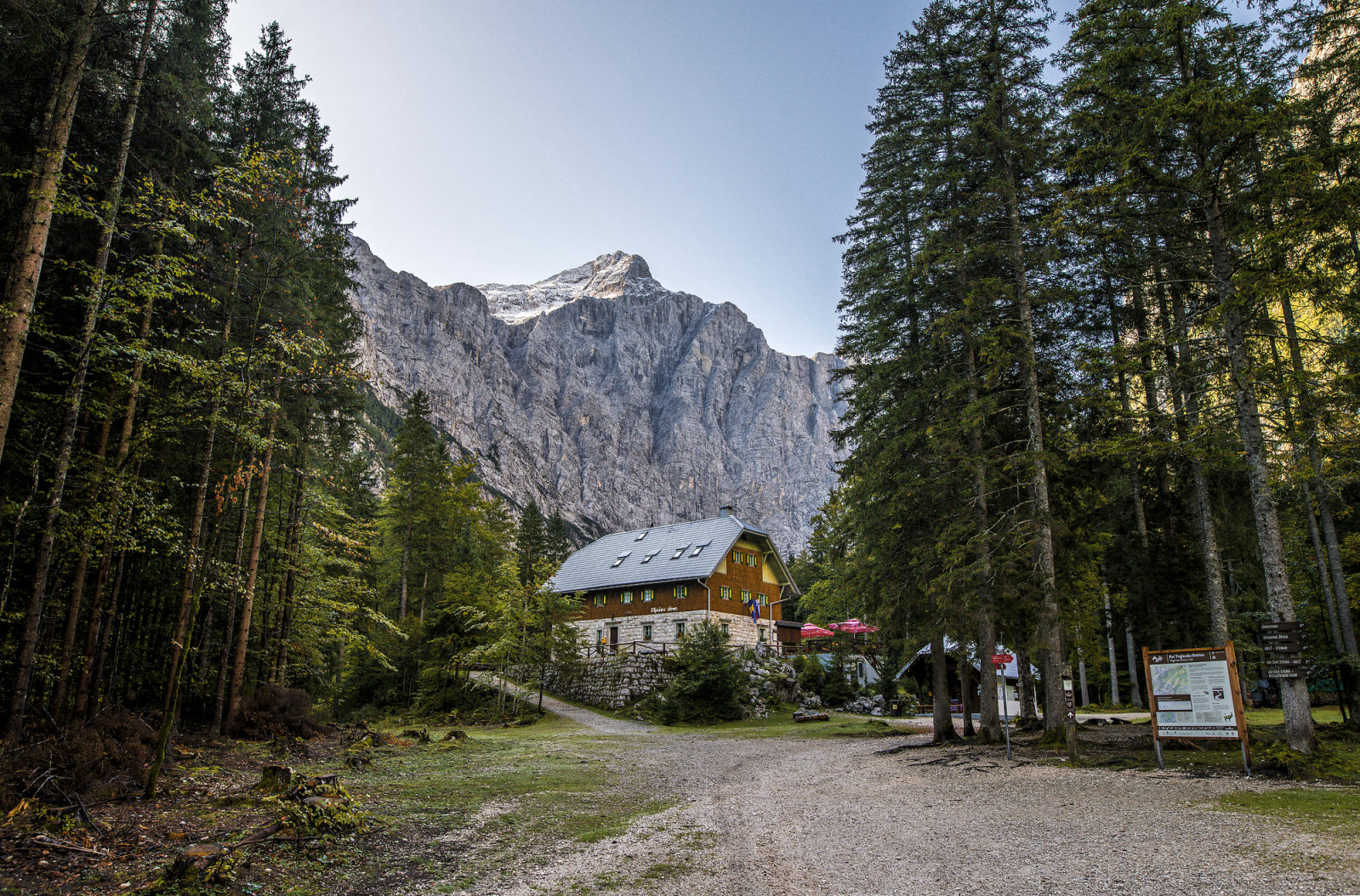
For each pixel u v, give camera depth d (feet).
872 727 94.02
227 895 21.47
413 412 150.00
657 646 146.30
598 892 23.61
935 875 24.89
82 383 38.96
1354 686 55.93
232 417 50.78
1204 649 44.21
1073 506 65.31
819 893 23.44
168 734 34.35
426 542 148.77
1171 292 60.18
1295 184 41.04
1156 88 54.24
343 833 29.60
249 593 68.13
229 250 51.06
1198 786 38.42
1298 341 46.83
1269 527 45.21
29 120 42.83
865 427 73.36
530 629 121.29
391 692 132.46
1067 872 24.23
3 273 41.24
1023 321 59.16
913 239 71.72
